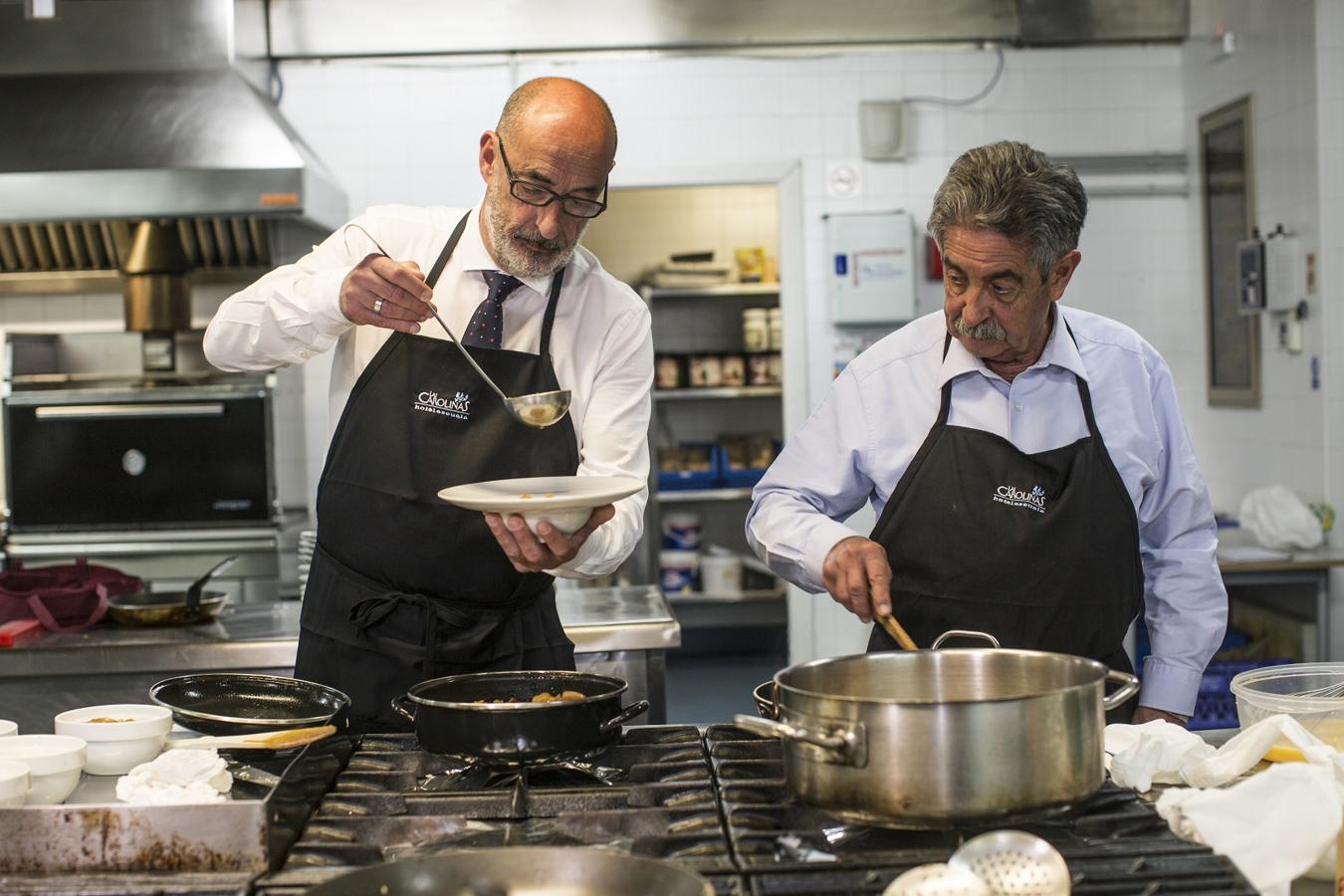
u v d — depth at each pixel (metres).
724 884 1.24
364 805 1.47
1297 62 4.54
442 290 2.12
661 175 5.35
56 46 4.71
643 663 3.23
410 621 2.05
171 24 4.72
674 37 5.28
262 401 4.73
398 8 5.20
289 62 5.24
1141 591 2.06
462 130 5.26
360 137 5.25
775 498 2.12
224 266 5.31
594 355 2.18
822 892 1.21
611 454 2.17
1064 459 1.99
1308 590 4.46
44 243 5.26
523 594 2.13
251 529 4.76
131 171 4.50
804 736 1.30
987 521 1.99
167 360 5.05
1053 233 1.76
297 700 1.82
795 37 5.31
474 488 1.78
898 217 5.29
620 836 1.39
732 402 7.18
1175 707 2.05
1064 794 1.30
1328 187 4.44
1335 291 4.45
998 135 5.39
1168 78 5.41
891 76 5.36
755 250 6.80
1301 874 1.35
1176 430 2.10
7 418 4.73
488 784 1.54
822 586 1.96
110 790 1.58
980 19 5.32
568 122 1.88
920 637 2.03
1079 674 1.43
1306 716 1.68
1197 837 1.36
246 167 4.51
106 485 4.75
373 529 2.05
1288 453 4.72
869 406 2.11
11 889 1.26
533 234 1.93
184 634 3.34
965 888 1.13
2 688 3.21
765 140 5.35
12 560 4.74
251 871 1.32
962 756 1.27
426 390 2.07
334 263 2.16
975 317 1.83
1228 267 5.11
